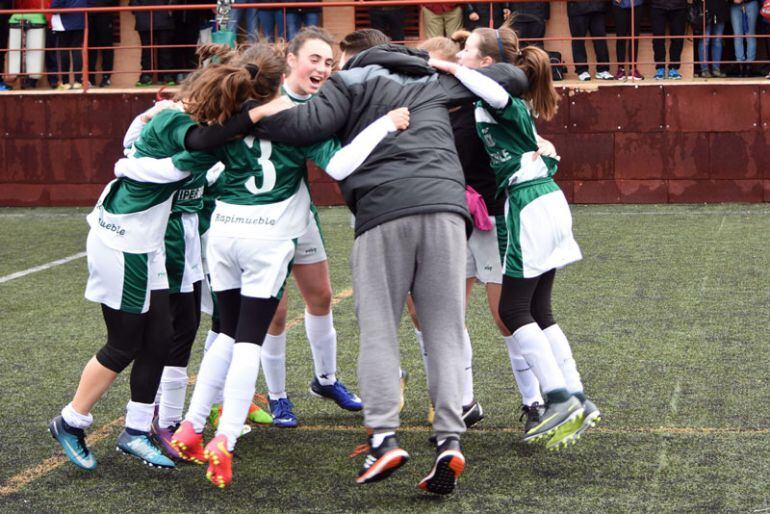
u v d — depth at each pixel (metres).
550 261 4.98
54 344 7.46
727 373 6.34
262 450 5.24
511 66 4.88
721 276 9.26
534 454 5.05
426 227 4.45
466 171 5.22
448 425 4.41
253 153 4.59
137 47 15.09
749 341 7.07
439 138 4.57
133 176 4.70
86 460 4.91
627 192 14.15
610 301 8.41
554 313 8.05
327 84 4.61
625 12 15.12
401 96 4.59
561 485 4.61
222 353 4.83
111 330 4.86
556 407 4.85
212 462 4.44
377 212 4.45
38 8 16.31
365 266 4.48
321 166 4.49
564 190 14.27
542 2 15.19
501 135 4.97
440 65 4.74
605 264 9.98
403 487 4.65
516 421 5.60
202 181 5.30
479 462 4.95
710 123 13.89
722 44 15.51
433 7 15.27
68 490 4.68
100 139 14.92
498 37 5.16
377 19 15.53
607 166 14.15
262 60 4.64
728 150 13.91
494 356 6.93
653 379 6.26
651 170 14.08
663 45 15.16
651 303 8.30
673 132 13.98
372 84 4.59
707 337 7.21
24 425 5.62
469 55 5.18
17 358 7.07
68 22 15.95
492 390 6.17
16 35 16.12
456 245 4.48
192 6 14.79
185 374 5.30
